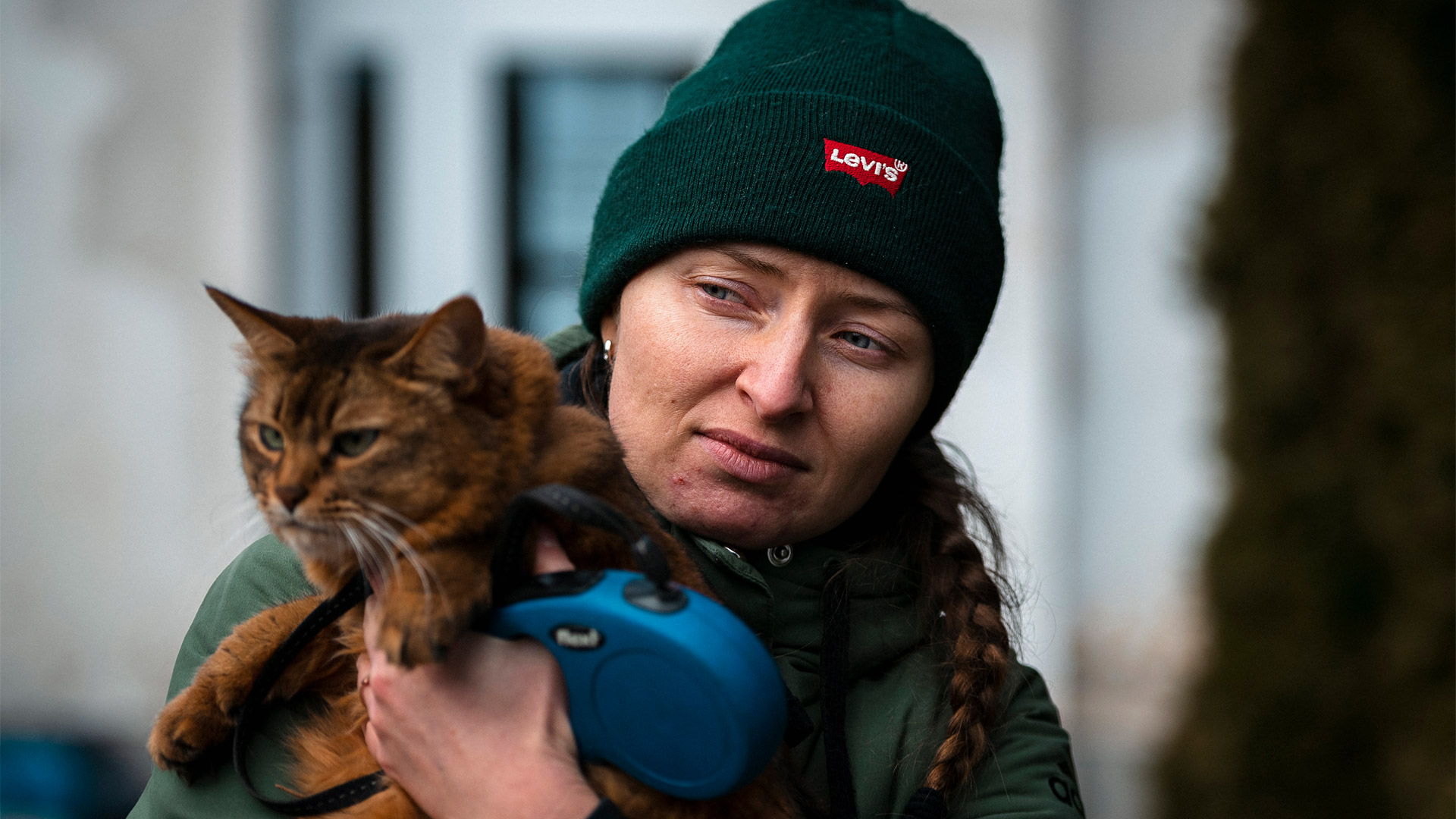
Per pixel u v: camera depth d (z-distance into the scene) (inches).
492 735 56.2
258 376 66.5
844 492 69.4
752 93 68.2
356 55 234.5
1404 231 129.0
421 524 59.2
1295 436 140.0
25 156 220.8
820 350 68.3
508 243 238.7
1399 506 126.3
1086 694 245.8
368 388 59.9
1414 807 122.0
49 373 222.8
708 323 67.4
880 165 67.1
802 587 70.1
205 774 62.8
